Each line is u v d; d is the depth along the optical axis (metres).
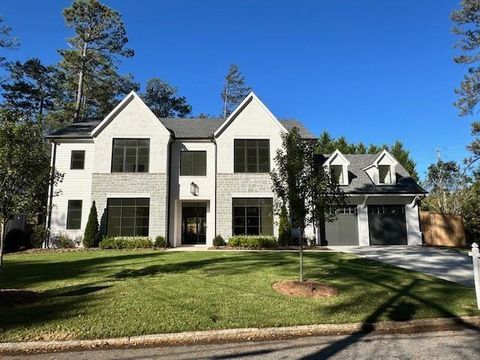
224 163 22.81
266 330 6.68
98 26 30.50
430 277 11.81
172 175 23.19
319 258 16.05
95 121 26.53
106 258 16.05
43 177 9.00
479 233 25.97
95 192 21.88
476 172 29.81
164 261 14.84
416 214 24.66
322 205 9.89
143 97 47.12
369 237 24.20
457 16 23.55
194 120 26.52
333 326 6.95
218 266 13.51
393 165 25.25
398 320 7.29
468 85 23.52
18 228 22.89
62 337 6.19
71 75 33.66
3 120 8.73
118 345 6.13
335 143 45.75
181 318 7.13
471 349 5.95
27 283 10.49
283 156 10.52
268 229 22.27
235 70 51.25
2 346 5.87
